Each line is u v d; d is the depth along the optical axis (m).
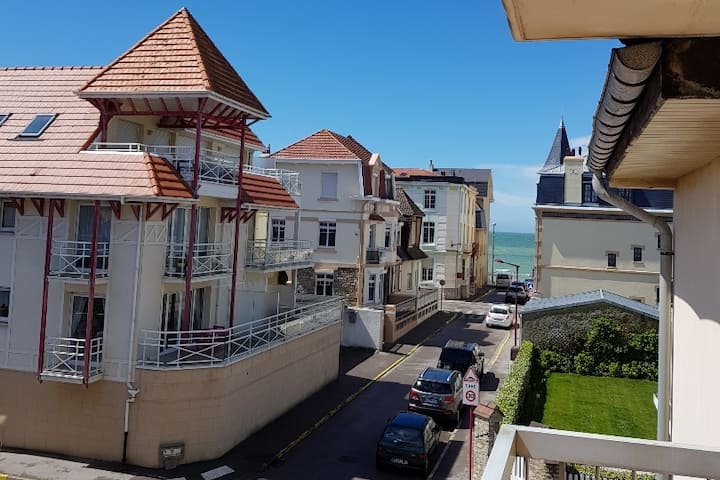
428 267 53.84
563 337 25.42
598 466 3.85
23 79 20.55
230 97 17.52
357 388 23.59
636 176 7.14
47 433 15.85
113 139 18.06
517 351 26.81
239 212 19.45
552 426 18.30
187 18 18.64
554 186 35.94
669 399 7.98
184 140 21.41
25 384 16.09
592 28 3.22
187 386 15.59
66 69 20.69
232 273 19.39
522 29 3.29
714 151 5.25
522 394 17.45
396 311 34.38
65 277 15.66
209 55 18.25
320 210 34.22
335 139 34.81
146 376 15.40
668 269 7.93
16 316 16.41
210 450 15.87
